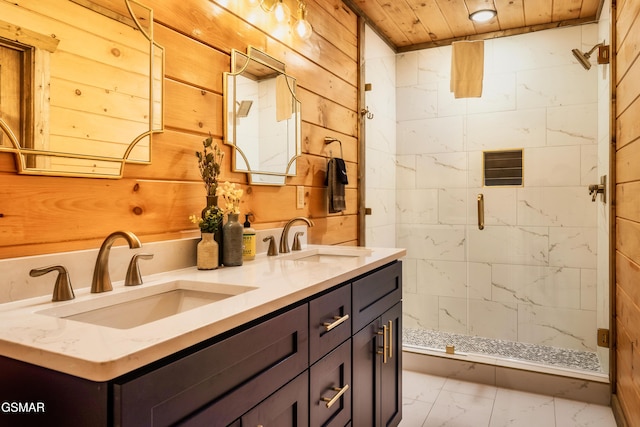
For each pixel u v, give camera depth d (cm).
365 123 308
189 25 165
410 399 249
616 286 236
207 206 161
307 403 123
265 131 206
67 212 124
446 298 346
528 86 320
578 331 308
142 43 145
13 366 79
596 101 301
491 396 253
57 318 92
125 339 78
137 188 144
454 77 324
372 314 172
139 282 128
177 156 160
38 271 106
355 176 299
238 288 125
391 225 354
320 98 255
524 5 289
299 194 235
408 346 299
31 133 114
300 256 204
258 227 204
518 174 323
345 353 148
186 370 82
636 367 183
